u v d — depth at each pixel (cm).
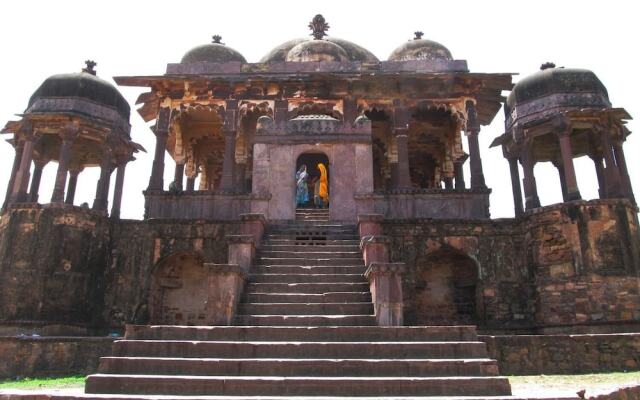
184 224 1562
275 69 1908
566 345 1051
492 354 1034
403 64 1908
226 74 1889
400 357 739
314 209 1658
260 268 1091
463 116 1786
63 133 1585
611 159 1562
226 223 1555
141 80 1788
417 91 1825
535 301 1484
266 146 1527
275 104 1822
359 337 797
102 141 1678
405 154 1745
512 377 966
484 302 1498
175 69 1898
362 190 1486
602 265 1419
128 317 1486
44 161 1864
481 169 1688
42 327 1377
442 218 1577
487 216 1596
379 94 1833
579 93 1625
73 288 1452
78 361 1102
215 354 745
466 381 655
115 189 1727
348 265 1124
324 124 1544
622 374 983
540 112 1638
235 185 1995
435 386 652
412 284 1508
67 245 1465
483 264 1530
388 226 1562
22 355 1089
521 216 1557
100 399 609
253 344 748
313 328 806
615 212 1461
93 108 1659
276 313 942
